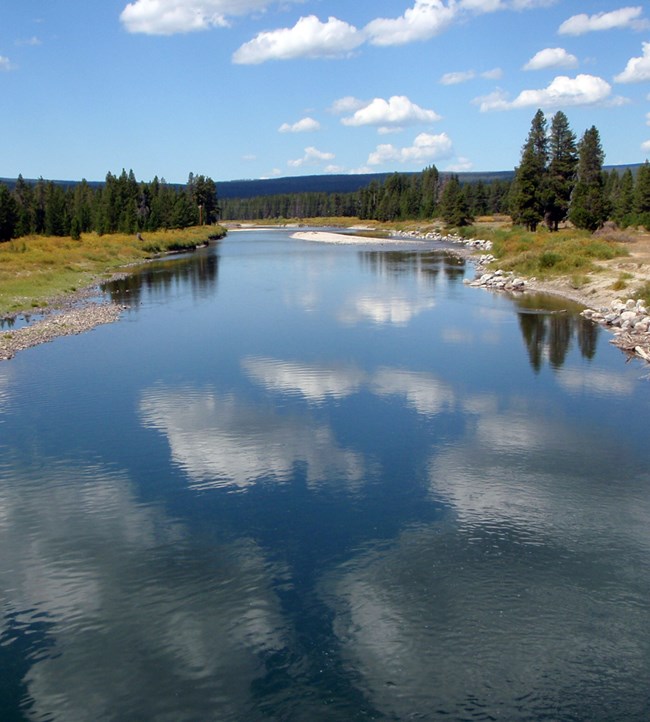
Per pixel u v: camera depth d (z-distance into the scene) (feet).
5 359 87.45
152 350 92.07
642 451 54.29
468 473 50.70
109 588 36.94
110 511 45.83
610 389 70.54
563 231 248.32
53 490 49.06
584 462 52.37
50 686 29.66
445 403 66.85
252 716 27.81
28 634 33.19
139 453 55.52
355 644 32.09
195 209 465.06
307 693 29.07
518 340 94.53
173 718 27.78
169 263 231.30
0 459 54.70
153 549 40.91
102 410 66.33
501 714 27.81
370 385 73.36
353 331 103.45
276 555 40.06
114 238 286.25
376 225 538.06
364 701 28.55
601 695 28.78
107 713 28.14
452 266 206.59
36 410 66.64
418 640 32.32
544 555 39.42
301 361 84.33
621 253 165.27
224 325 110.63
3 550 40.98
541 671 30.17
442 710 28.07
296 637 32.68
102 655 31.63
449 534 41.98
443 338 96.94
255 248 309.01
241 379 76.54
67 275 175.32
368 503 46.29
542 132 275.39
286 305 131.64
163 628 33.50
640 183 273.33
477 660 30.94
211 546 41.16
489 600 35.24
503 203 501.15
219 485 49.49
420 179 594.24
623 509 44.88
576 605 34.71
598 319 107.65
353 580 37.27
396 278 175.94
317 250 288.92
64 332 104.83
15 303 130.31
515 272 165.58
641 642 31.96
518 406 65.62
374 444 56.59
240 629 33.30
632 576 37.22
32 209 324.39
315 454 54.75
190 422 62.59
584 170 305.94
